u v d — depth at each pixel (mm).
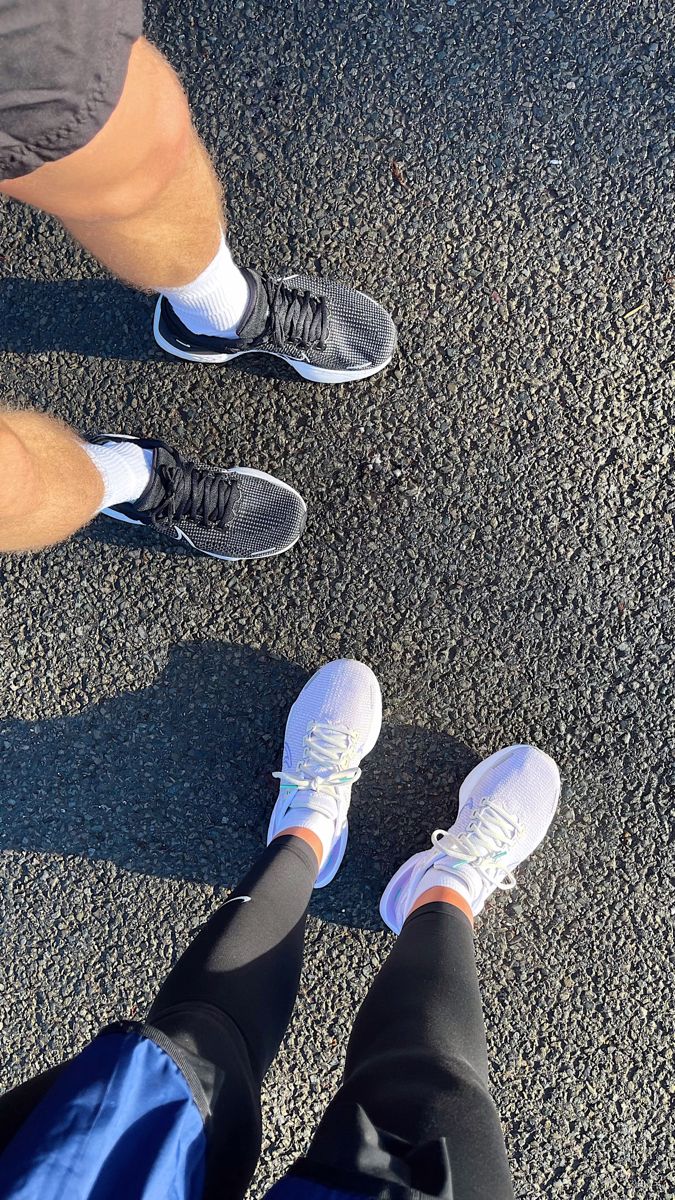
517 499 1750
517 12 1746
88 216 1092
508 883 1746
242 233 1769
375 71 1757
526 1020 1729
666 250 1758
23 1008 1762
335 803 1642
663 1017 1723
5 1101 972
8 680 1779
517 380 1751
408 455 1750
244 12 1759
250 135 1766
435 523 1752
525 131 1757
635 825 1733
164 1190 849
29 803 1775
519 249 1757
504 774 1688
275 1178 1706
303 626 1754
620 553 1747
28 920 1770
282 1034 1298
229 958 1249
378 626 1748
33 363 1774
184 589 1764
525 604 1745
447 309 1753
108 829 1765
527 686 1742
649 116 1758
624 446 1752
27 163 874
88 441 1604
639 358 1756
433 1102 1053
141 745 1766
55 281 1771
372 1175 821
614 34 1748
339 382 1741
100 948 1762
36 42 763
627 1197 1712
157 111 987
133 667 1770
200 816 1757
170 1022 1068
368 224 1758
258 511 1701
